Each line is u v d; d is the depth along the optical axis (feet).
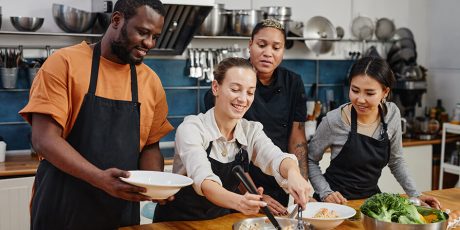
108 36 6.95
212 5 12.39
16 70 12.55
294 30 15.51
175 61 14.58
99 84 7.00
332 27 15.72
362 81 8.38
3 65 12.57
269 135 9.48
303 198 6.51
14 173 11.37
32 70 12.67
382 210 6.17
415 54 17.06
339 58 16.78
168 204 7.64
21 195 11.49
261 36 9.07
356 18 16.90
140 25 6.57
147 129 7.50
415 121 16.49
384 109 9.08
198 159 6.94
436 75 17.83
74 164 6.44
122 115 7.13
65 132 6.98
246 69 7.02
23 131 13.26
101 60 7.04
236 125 7.55
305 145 9.71
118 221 7.30
